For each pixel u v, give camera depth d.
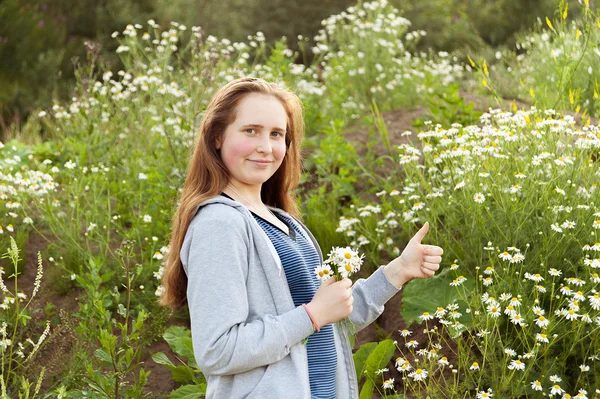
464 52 12.65
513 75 7.50
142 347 3.84
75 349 3.66
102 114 5.78
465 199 4.10
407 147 4.36
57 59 13.02
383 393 3.69
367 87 7.36
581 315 3.26
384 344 3.38
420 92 7.12
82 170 5.08
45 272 4.62
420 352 3.38
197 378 3.65
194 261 2.14
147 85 5.93
